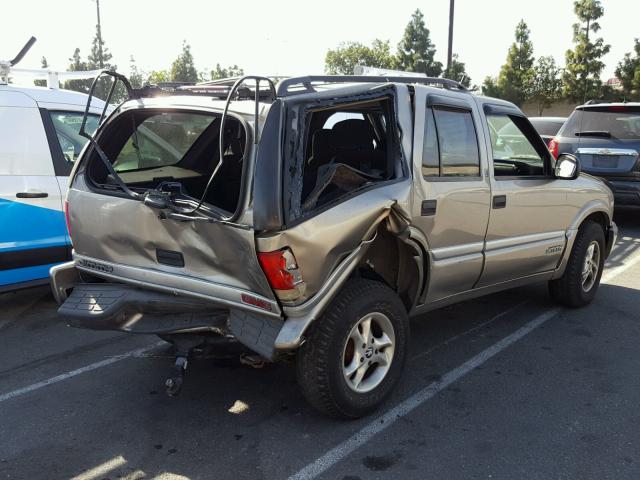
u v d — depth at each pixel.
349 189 3.38
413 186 3.70
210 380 4.14
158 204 3.26
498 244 4.51
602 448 3.29
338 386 3.36
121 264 3.66
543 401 3.82
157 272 3.47
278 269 3.02
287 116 3.07
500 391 3.97
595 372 4.26
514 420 3.59
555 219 5.04
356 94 3.47
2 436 3.43
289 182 3.04
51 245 5.41
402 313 3.69
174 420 3.60
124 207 3.51
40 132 5.45
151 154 4.21
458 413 3.67
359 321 3.42
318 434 3.44
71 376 4.23
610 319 5.36
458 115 4.20
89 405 3.79
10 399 3.88
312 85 3.64
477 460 3.18
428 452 3.26
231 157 4.21
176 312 3.46
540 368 4.32
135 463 3.16
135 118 3.97
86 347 4.76
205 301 3.35
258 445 3.33
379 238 3.71
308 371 3.32
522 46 42.72
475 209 4.21
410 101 3.84
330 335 3.29
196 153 4.40
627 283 6.53
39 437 3.42
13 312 5.63
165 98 3.71
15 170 5.23
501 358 4.50
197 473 3.08
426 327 5.15
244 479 3.03
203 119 4.18
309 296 3.15
